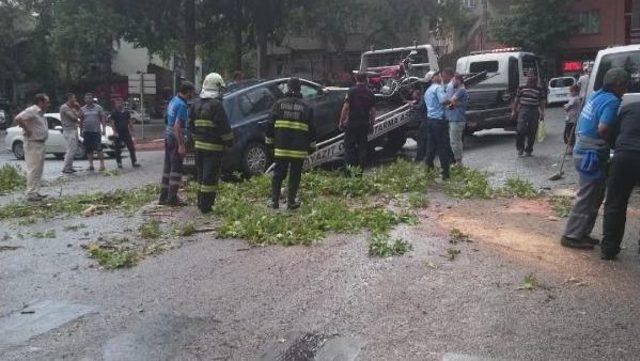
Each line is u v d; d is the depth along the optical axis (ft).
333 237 23.36
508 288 17.46
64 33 102.17
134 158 51.88
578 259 19.89
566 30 123.44
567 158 40.65
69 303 18.06
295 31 120.16
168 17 94.84
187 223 26.81
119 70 167.02
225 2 95.09
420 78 49.90
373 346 14.44
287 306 16.93
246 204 28.96
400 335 14.90
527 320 15.39
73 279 20.27
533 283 17.57
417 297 17.04
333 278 18.80
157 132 107.76
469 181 32.42
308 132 28.02
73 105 48.67
